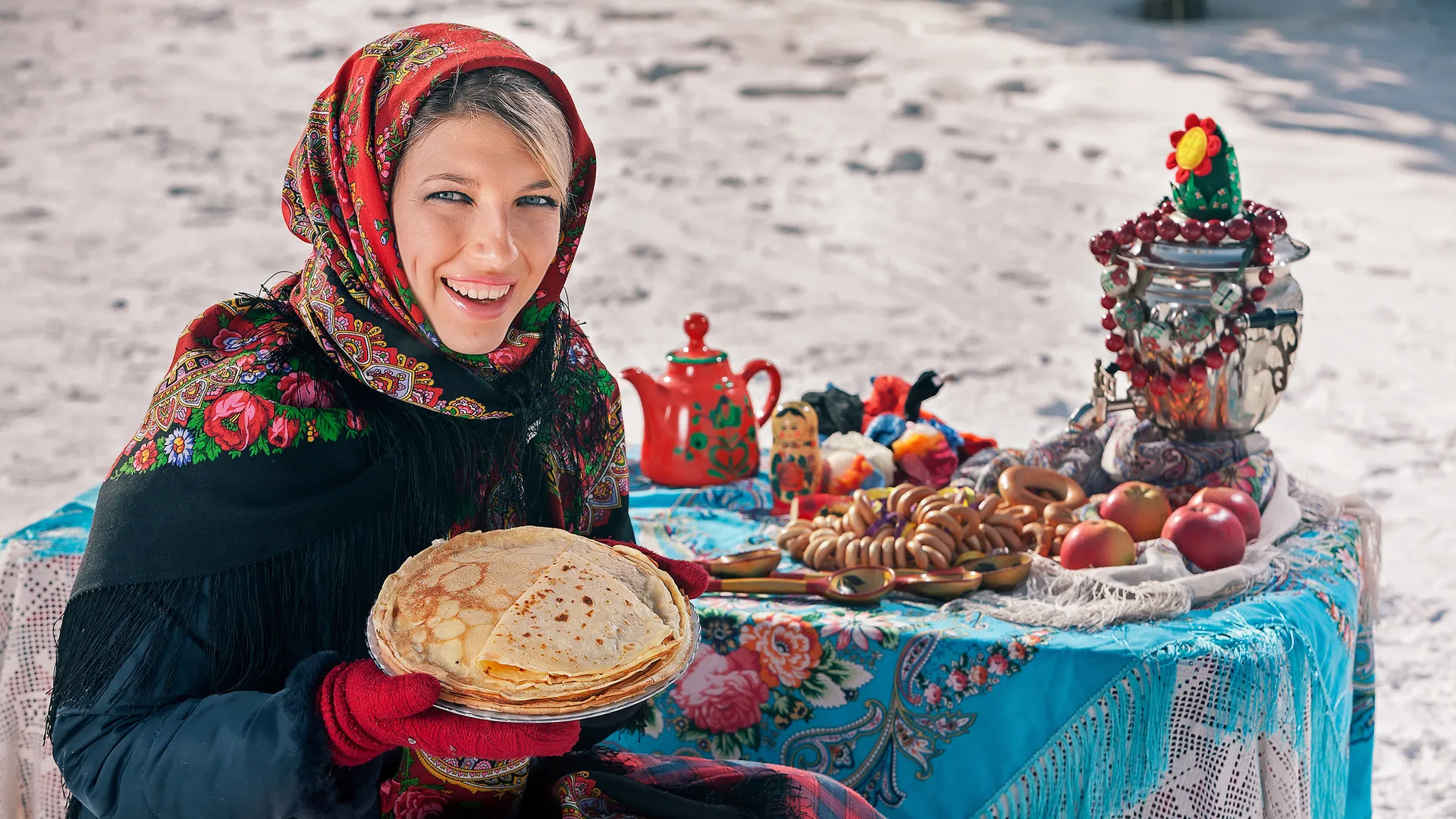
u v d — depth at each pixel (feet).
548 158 4.94
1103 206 27.55
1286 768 6.09
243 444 4.85
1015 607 6.35
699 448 8.32
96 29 44.47
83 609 4.67
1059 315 21.18
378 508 5.09
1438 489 14.57
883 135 33.04
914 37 44.45
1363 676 7.79
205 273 23.03
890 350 19.40
